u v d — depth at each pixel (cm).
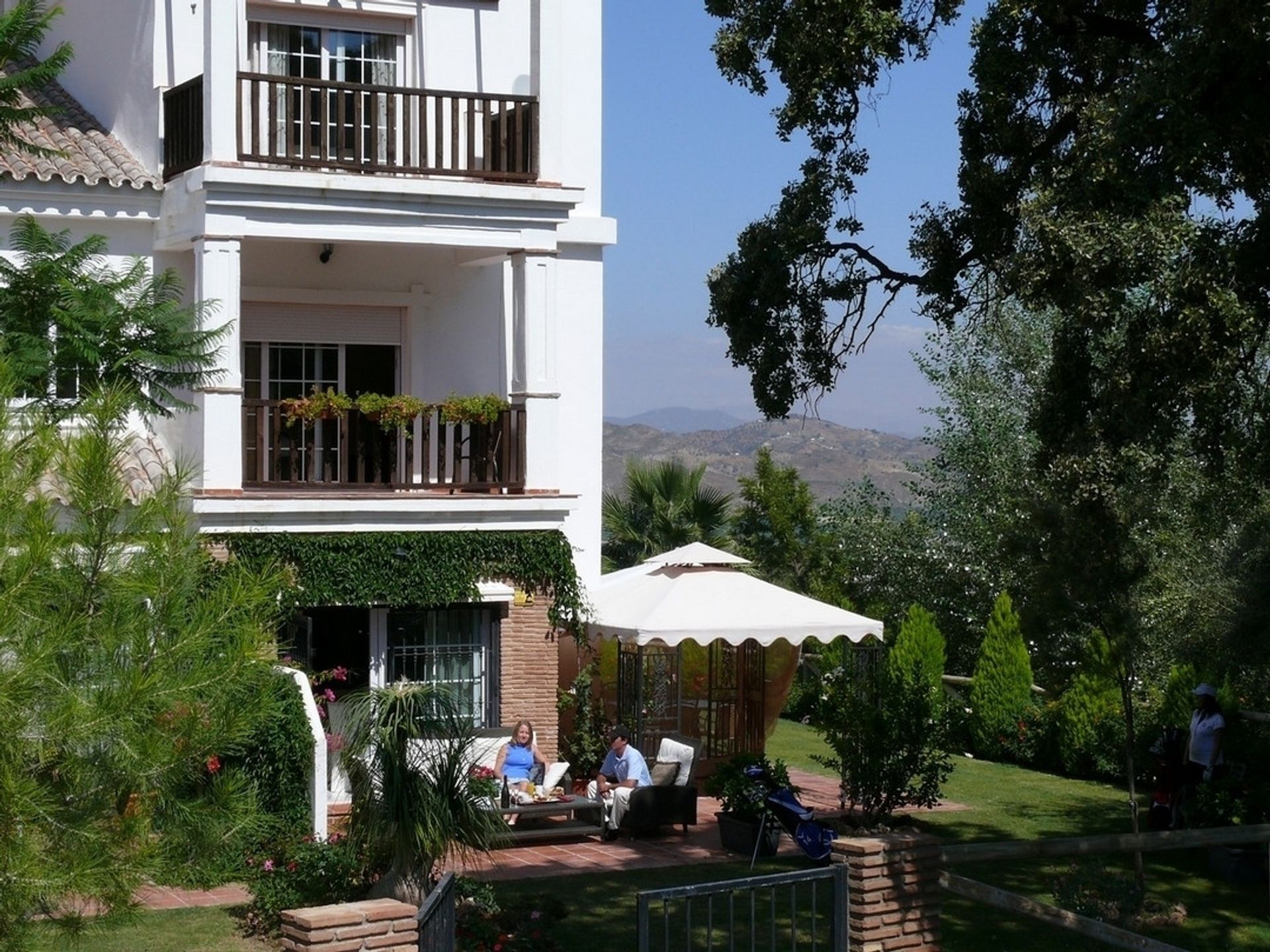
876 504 3400
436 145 1916
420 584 1891
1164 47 1423
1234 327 1312
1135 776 2219
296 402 1866
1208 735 1852
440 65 2112
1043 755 2423
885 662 2239
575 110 2186
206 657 798
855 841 1167
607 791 1836
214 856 827
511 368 2034
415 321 2169
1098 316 1341
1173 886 1641
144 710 749
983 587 3042
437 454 2077
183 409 1666
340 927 899
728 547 3656
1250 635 2102
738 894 1546
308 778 1612
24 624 730
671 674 2209
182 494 852
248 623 811
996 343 3002
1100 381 1499
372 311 2153
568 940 1352
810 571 3794
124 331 1495
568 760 2070
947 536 3127
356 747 1349
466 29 2127
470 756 1582
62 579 758
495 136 2048
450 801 1334
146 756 755
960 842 1839
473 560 1925
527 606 1972
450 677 1970
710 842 1819
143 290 1706
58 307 1459
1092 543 1519
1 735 707
